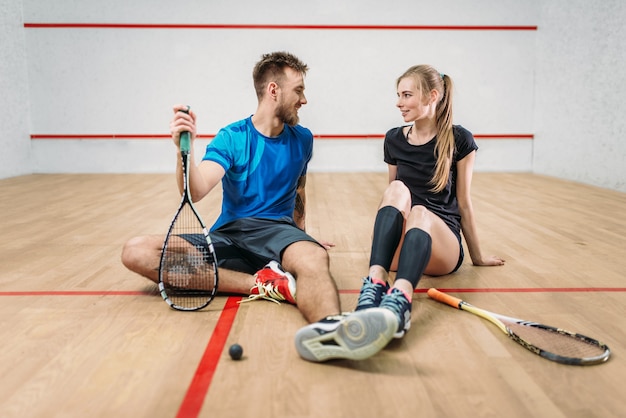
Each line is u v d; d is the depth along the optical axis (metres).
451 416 1.40
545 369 1.67
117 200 5.18
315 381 1.59
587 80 6.41
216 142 2.30
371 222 4.09
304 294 2.01
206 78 7.57
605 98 6.05
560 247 3.29
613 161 5.93
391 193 2.21
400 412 1.42
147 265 2.26
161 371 1.65
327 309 1.87
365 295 1.84
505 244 3.37
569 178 6.90
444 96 2.38
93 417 1.40
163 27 7.45
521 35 7.59
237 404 1.46
